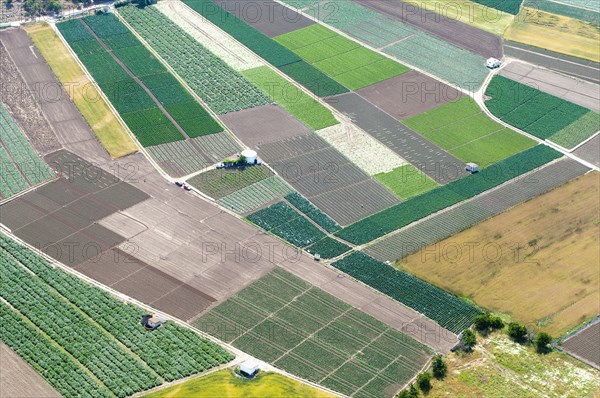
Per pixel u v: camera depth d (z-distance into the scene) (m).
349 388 130.38
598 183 182.88
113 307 144.38
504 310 147.75
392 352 137.50
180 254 157.50
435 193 177.88
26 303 144.88
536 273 156.25
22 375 131.50
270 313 144.62
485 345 139.88
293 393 127.88
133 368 132.38
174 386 129.50
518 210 173.25
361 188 178.38
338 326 142.38
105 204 170.38
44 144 187.88
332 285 151.38
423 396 129.25
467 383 132.12
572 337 142.75
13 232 162.25
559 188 180.62
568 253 161.38
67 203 170.50
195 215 167.75
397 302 148.12
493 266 157.50
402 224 167.88
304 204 172.50
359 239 163.38
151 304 145.75
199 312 144.38
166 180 177.88
